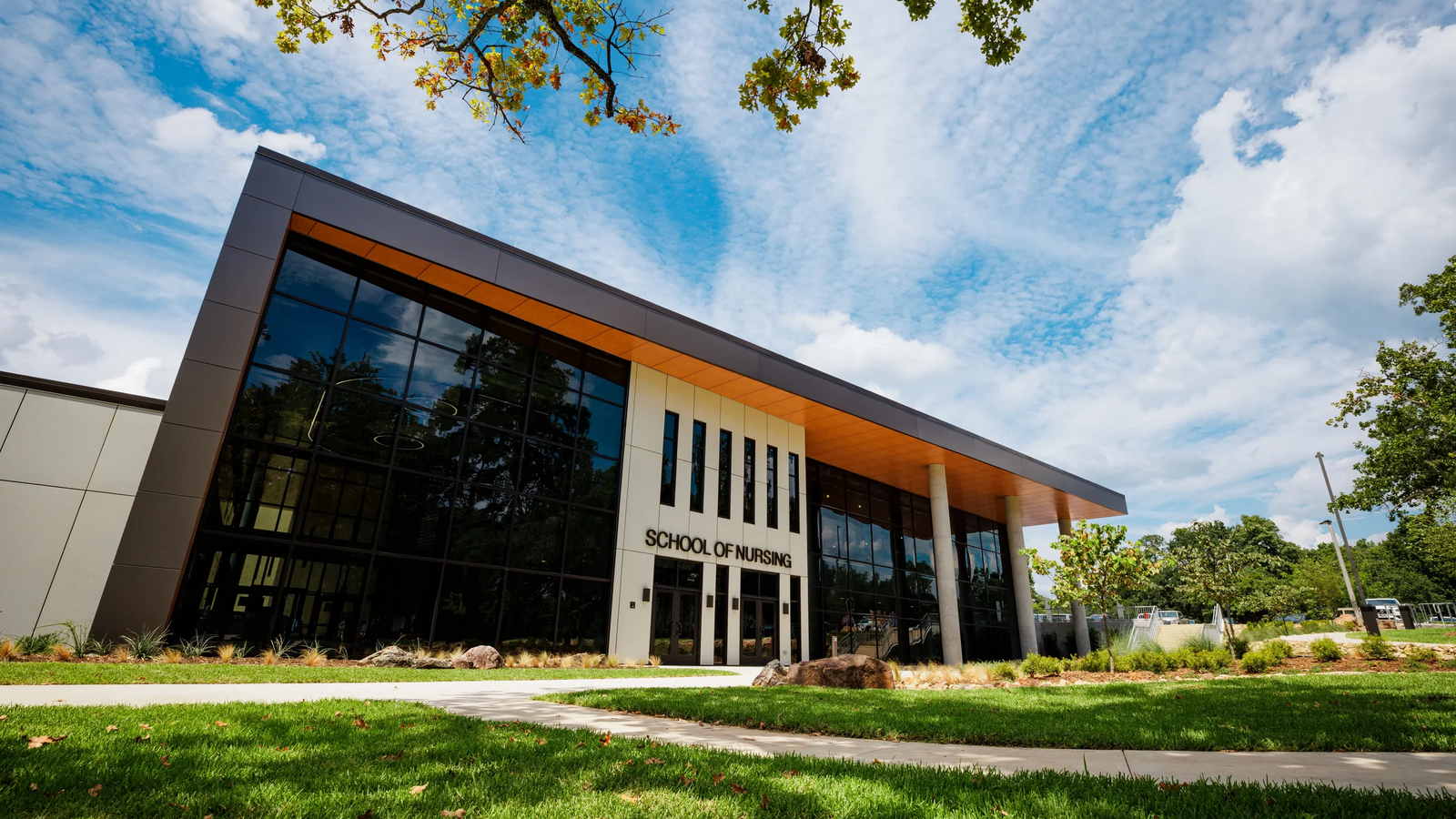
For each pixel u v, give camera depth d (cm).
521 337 2044
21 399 1355
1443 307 1803
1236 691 1047
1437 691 952
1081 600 1748
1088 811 367
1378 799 382
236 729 570
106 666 1065
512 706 857
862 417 2714
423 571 1692
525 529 1917
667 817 347
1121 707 877
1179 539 7481
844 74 785
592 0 880
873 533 3347
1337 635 2748
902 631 3281
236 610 1406
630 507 2180
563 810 356
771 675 1361
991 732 680
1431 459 1759
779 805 370
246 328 1458
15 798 346
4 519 1283
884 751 597
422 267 1764
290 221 1591
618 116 922
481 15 843
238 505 1448
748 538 2531
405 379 1764
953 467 3275
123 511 1391
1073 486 3747
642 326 2131
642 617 2114
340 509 1590
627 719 771
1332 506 1956
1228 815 358
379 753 498
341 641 1530
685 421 2427
